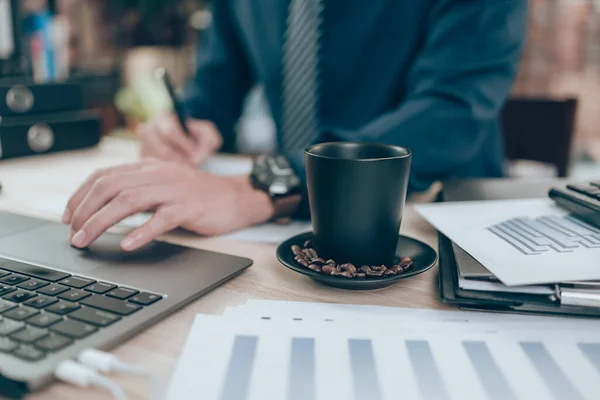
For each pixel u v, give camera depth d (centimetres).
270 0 106
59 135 102
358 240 43
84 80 157
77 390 29
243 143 180
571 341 34
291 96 106
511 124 114
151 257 47
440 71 77
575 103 108
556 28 213
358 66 100
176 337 34
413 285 44
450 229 49
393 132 71
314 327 35
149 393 28
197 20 220
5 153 95
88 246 49
